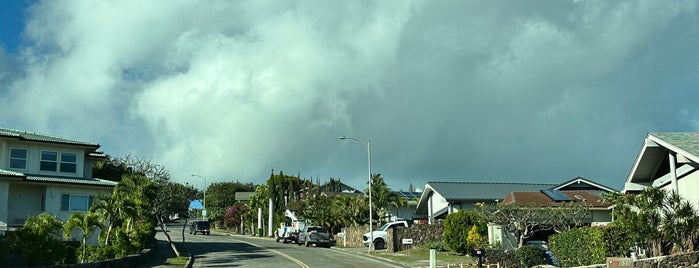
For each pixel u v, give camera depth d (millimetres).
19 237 21500
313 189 95000
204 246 49938
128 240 31562
